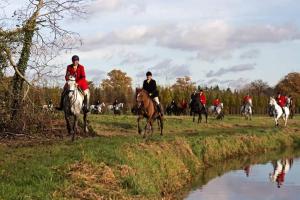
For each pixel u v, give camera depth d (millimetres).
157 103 24453
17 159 15094
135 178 14734
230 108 85188
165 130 32094
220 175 23484
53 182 12320
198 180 21859
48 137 22078
